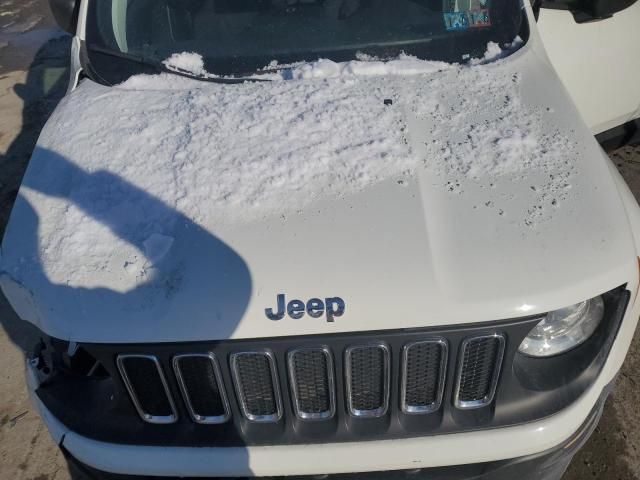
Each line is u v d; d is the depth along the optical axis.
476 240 1.65
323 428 1.70
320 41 2.40
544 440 1.70
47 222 1.85
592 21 2.81
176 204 1.81
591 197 1.76
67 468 2.71
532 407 1.70
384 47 2.37
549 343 1.74
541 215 1.71
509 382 1.68
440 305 1.56
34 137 5.19
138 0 2.56
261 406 1.71
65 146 2.10
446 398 1.67
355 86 2.20
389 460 1.68
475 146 1.91
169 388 1.67
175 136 2.05
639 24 3.11
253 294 1.58
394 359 1.61
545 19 2.81
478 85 2.18
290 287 1.58
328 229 1.69
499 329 1.58
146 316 1.60
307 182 1.83
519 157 1.87
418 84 2.20
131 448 1.73
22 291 1.72
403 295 1.56
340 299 1.56
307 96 2.16
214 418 1.72
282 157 1.91
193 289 1.61
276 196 1.80
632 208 1.94
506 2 2.47
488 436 1.68
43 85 6.02
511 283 1.58
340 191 1.79
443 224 1.69
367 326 1.56
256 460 1.69
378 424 1.70
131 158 2.00
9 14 7.73
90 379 1.84
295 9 2.46
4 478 2.70
